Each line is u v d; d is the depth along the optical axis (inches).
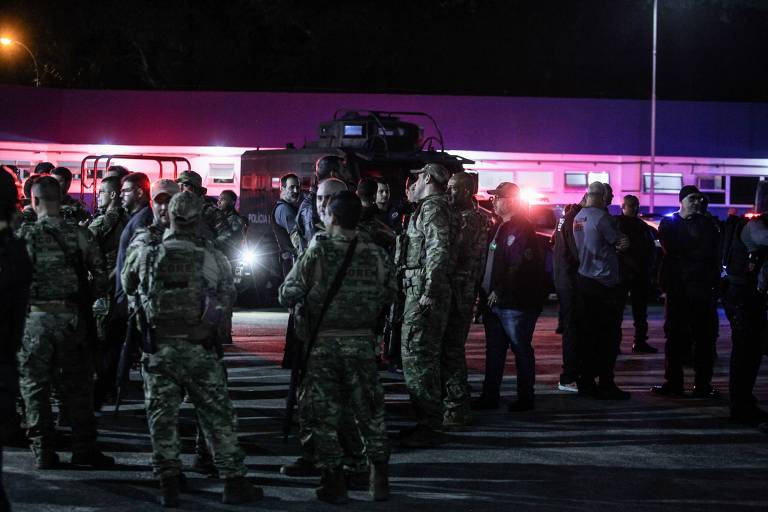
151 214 308.5
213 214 388.8
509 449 303.0
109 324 335.9
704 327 393.7
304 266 241.3
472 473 274.2
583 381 397.4
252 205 819.4
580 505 244.8
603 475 273.4
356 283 242.5
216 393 238.7
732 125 1139.9
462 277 326.0
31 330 264.2
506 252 359.3
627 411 364.2
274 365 457.7
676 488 261.1
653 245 528.1
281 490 255.0
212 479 266.1
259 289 762.8
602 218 382.6
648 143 1124.5
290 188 446.0
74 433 273.7
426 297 301.4
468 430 329.1
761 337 339.6
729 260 344.2
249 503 242.2
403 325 310.7
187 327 234.5
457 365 333.1
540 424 339.3
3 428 173.5
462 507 242.1
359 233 249.0
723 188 1127.6
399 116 1083.9
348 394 247.4
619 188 1080.2
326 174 342.6
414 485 261.6
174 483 238.1
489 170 1047.6
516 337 359.6
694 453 300.4
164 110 1051.3
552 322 682.8
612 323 385.4
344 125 784.9
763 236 329.4
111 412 346.0
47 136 1043.9
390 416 351.3
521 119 1097.4
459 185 326.6
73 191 997.2
